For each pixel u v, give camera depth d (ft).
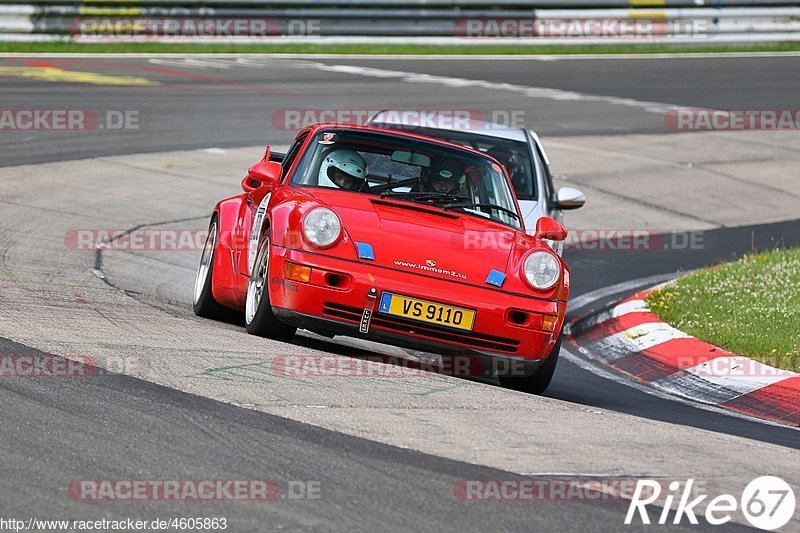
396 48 324.39
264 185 90.53
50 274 107.24
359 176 87.71
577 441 62.03
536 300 78.48
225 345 76.48
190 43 302.66
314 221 77.51
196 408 59.67
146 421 56.70
